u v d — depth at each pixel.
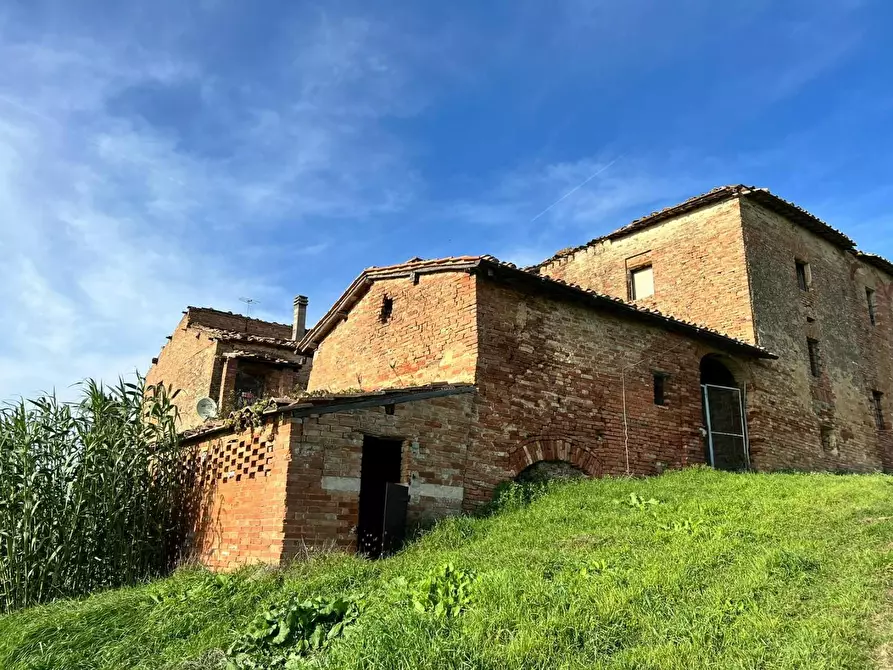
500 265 11.75
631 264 20.67
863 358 21.98
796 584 5.97
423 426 10.32
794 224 20.47
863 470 20.25
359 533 9.68
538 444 11.84
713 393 15.65
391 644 5.27
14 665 6.59
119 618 7.33
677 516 9.02
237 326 26.39
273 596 7.17
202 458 10.95
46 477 9.96
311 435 9.09
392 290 14.09
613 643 5.21
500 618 5.59
